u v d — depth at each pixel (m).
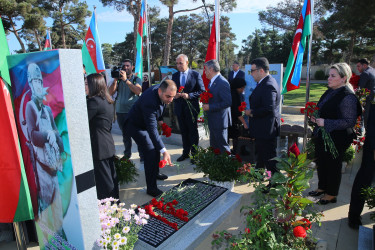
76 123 1.59
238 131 5.14
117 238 1.98
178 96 4.75
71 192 1.68
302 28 4.33
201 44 47.72
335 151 3.20
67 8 32.91
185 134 5.20
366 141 2.83
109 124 3.09
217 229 3.06
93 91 2.92
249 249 2.18
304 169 2.39
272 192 2.40
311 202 2.27
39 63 1.58
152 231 2.61
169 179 4.42
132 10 20.53
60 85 1.50
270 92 3.51
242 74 7.36
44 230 2.07
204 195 3.34
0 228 2.70
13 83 1.83
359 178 2.88
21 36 31.95
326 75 32.12
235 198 3.54
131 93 4.98
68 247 1.86
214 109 4.08
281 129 5.34
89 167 1.70
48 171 1.80
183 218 2.80
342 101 3.08
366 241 2.55
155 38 46.97
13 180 1.96
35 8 25.66
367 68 6.03
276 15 33.72
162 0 17.95
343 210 3.36
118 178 3.78
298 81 4.57
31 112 1.78
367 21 17.33
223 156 3.73
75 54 1.54
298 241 2.23
